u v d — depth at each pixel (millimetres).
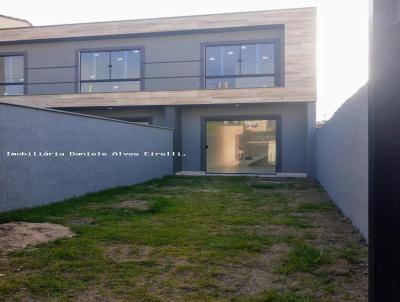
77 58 13539
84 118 7559
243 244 3717
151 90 12594
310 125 11469
